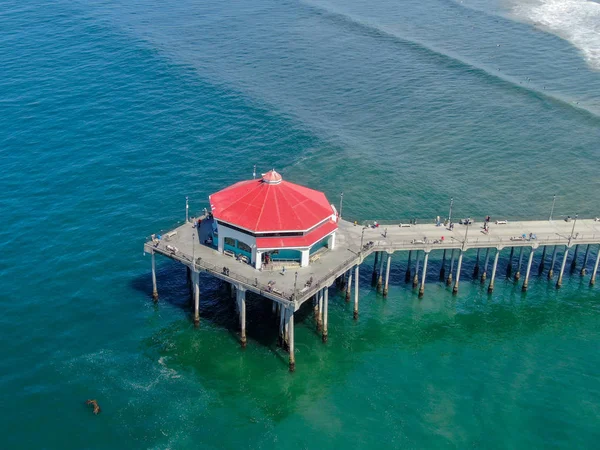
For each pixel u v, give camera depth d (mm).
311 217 79188
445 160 122000
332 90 146250
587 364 80000
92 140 123312
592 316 88812
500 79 149500
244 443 67500
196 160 118562
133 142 123250
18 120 128625
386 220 102750
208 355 79125
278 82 148750
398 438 68562
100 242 97438
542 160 122312
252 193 81250
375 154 122812
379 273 94188
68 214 103125
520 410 72688
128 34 170375
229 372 76812
